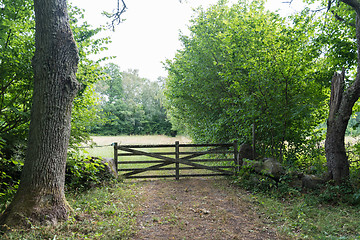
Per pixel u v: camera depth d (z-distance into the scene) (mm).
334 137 5961
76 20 6578
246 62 8086
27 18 5559
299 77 7098
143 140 28938
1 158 4645
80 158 6277
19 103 5520
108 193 5770
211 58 10688
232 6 11352
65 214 3986
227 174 7797
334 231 3732
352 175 6152
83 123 6824
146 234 3617
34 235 3279
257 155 7773
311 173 6523
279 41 7211
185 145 7805
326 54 8172
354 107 8430
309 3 8016
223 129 10562
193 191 6262
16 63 5004
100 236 3381
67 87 4180
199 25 11148
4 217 3656
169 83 14031
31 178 3887
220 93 10469
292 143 8453
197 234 3652
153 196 5785
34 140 3969
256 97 7676
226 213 4578
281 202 5359
